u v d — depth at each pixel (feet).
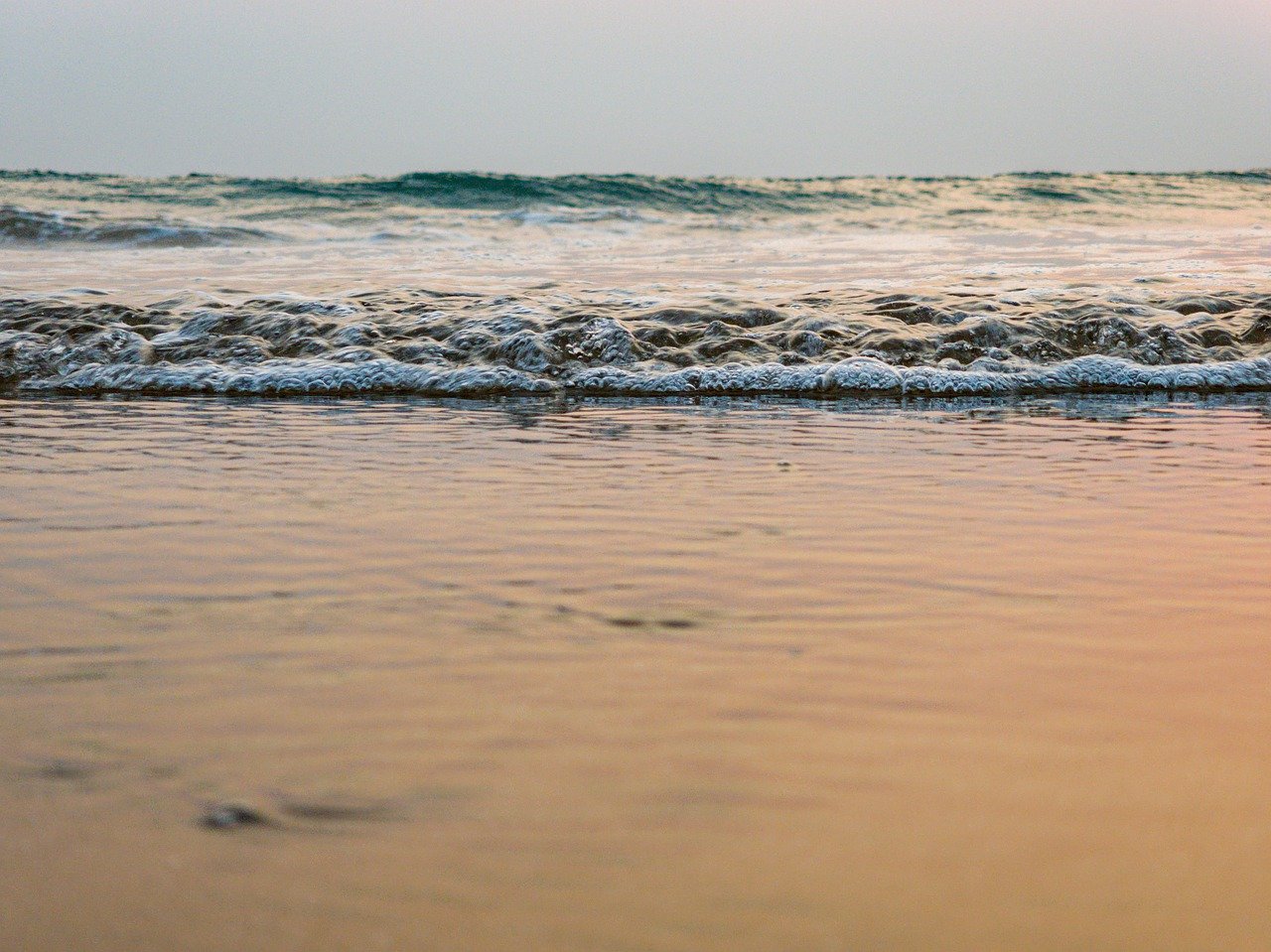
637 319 23.31
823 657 6.78
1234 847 4.66
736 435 15.47
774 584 8.29
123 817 4.85
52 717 5.85
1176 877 4.45
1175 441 14.92
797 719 5.88
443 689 6.25
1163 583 8.34
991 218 61.41
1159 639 7.11
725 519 10.30
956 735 5.70
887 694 6.22
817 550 9.23
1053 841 4.70
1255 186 75.10
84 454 13.69
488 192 71.46
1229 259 37.88
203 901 4.28
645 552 9.15
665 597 7.97
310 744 5.56
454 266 38.58
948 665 6.66
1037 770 5.31
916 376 20.33
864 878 4.44
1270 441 14.88
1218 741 5.64
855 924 4.15
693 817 4.88
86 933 4.10
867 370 20.45
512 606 7.76
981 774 5.27
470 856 4.57
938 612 7.63
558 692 6.22
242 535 9.61
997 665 6.66
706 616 7.54
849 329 22.63
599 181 74.59
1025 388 20.16
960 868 4.51
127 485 11.71
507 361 21.16
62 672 6.46
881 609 7.71
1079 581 8.38
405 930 4.11
